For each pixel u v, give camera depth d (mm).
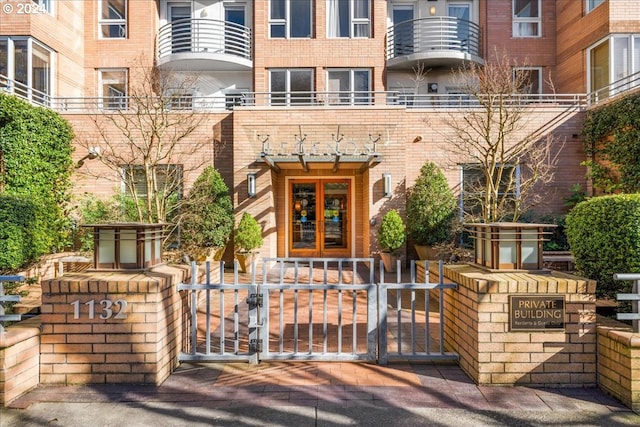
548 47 13500
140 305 3537
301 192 12141
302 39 13125
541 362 3467
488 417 3008
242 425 2914
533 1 13680
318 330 5215
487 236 3998
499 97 8172
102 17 13594
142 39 13344
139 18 13359
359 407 3156
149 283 3527
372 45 13055
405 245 10414
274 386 3520
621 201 4113
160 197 8875
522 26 13695
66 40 12367
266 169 10641
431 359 4008
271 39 13133
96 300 3539
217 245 9969
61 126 10344
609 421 2947
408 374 3764
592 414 3041
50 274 7945
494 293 3498
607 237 4262
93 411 3096
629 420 2959
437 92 13680
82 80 13227
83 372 3527
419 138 10789
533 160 9047
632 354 3098
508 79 8570
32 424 2914
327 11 13367
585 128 10250
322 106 10664
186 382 3598
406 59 12977
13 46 10898
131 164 8570
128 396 3326
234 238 10125
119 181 10570
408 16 14086
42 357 3539
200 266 7371
